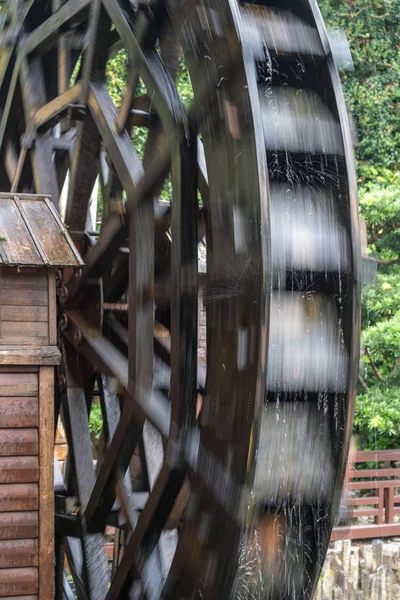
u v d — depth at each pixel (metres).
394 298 16.59
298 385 6.85
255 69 6.75
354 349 6.94
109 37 8.52
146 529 7.44
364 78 19.22
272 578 6.93
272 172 6.98
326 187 7.13
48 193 9.51
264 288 6.48
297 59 7.27
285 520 6.93
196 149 7.42
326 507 7.05
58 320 8.80
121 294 8.93
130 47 7.89
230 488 6.76
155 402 7.56
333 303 7.05
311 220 6.98
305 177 7.10
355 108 19.05
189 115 7.41
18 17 10.15
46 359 7.23
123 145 7.99
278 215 6.88
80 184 8.82
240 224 6.80
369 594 10.80
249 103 6.57
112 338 8.72
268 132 6.95
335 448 7.02
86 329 8.38
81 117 8.68
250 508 6.64
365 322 16.81
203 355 9.98
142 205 7.69
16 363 7.15
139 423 7.71
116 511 8.52
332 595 10.57
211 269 7.29
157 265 8.16
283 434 6.86
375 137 19.11
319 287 6.98
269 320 6.51
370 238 17.39
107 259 8.27
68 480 9.03
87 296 8.46
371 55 19.22
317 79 7.30
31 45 9.76
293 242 6.86
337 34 7.64
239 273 6.81
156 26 7.80
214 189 7.20
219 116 7.02
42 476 7.20
